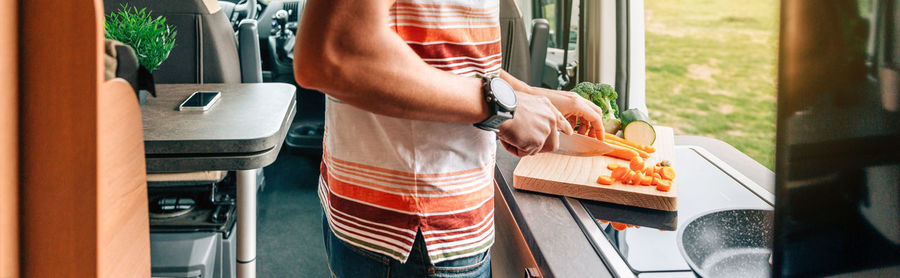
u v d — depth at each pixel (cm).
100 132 30
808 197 35
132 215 35
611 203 103
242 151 128
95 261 31
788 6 33
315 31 53
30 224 30
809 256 36
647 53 240
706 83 332
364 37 53
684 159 127
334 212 76
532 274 85
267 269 230
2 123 29
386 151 69
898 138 33
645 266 78
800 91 34
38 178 30
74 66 29
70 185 30
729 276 81
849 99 33
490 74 72
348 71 54
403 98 57
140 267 36
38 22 29
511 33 233
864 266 35
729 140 274
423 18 64
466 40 68
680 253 82
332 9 52
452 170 70
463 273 74
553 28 246
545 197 106
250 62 237
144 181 36
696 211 100
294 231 262
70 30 29
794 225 36
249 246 149
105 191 31
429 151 68
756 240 90
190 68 223
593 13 199
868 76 32
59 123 29
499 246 116
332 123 74
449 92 60
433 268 72
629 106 205
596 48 202
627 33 198
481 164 73
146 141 124
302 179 322
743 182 113
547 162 119
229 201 181
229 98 166
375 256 73
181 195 181
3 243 29
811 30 32
